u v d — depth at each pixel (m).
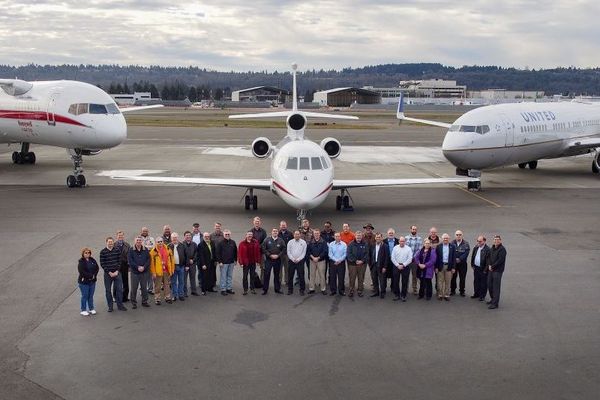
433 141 62.66
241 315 13.20
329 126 89.25
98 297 14.34
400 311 13.48
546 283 15.37
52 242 19.11
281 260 14.75
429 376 10.24
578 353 11.18
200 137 64.00
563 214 24.12
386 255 14.18
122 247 13.64
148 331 12.22
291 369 10.48
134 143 56.22
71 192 28.59
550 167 39.78
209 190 29.47
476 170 30.25
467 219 23.06
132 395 9.55
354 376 10.23
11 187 29.88
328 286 15.38
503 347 11.45
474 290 14.31
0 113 32.34
